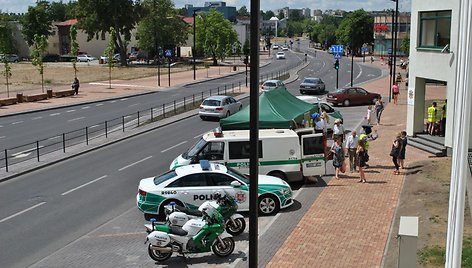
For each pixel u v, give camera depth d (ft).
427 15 78.74
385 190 55.72
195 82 211.00
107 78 230.27
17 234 45.50
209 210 39.09
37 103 145.79
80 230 46.32
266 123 69.00
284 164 57.82
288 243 41.06
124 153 81.25
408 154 74.43
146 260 39.40
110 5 302.66
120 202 54.70
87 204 54.19
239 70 277.64
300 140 60.08
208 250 38.93
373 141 84.53
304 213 48.75
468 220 42.22
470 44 19.99
